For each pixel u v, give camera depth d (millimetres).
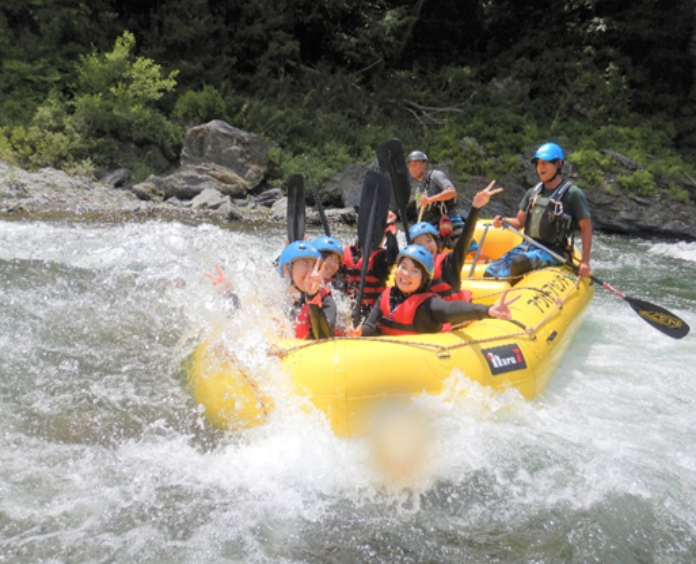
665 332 4938
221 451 3266
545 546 2703
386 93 16547
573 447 3430
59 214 9594
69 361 4355
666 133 16047
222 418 3381
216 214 10938
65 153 11695
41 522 2719
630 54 17750
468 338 3684
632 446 3512
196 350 4094
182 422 3568
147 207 10844
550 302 4602
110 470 3105
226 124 12812
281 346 3504
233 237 9062
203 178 11914
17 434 3398
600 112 16203
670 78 17594
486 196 4031
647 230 13195
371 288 4641
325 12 17438
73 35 13961
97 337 4820
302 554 2617
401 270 3809
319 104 15602
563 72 17094
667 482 3170
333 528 2773
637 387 4379
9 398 3787
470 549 2678
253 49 16000
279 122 13867
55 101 12211
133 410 3701
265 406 3309
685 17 17188
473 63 18578
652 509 2957
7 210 9438
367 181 4547
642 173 13617
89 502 2859
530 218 5539
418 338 3580
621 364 4832
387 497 2986
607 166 13828
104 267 6738
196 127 12586
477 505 2951
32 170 11414
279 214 11336
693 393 4332
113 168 12203
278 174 12953
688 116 16969
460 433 3346
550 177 5414
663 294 7578
